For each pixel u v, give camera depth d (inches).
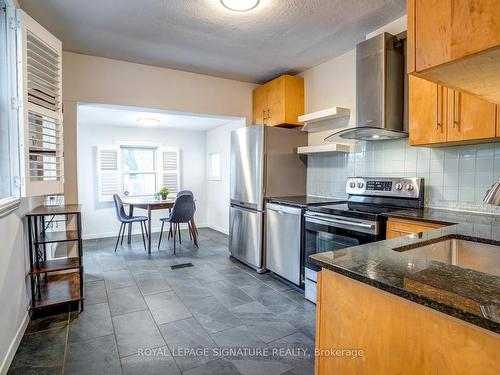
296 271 110.7
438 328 25.1
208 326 84.4
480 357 22.5
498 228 57.9
